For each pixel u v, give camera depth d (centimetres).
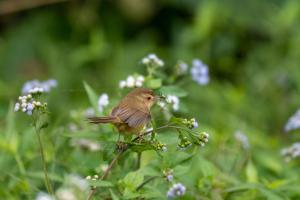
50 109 1293
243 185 865
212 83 1437
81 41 1680
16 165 928
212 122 1273
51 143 939
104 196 781
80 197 889
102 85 1448
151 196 756
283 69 1481
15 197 908
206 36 1555
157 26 1744
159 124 818
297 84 1421
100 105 846
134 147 731
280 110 1399
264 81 1463
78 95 1382
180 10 1733
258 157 1068
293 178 970
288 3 1631
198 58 1538
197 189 861
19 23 1769
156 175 779
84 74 1512
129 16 1722
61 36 1705
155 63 891
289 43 1547
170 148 870
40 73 1645
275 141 1173
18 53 1681
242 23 1650
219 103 1334
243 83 1496
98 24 1702
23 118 1082
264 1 1688
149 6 1723
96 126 939
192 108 1280
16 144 929
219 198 861
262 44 1634
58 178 879
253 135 1187
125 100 756
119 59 1524
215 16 1603
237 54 1647
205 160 874
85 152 951
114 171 810
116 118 730
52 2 1681
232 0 1669
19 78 1614
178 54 1511
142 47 1585
